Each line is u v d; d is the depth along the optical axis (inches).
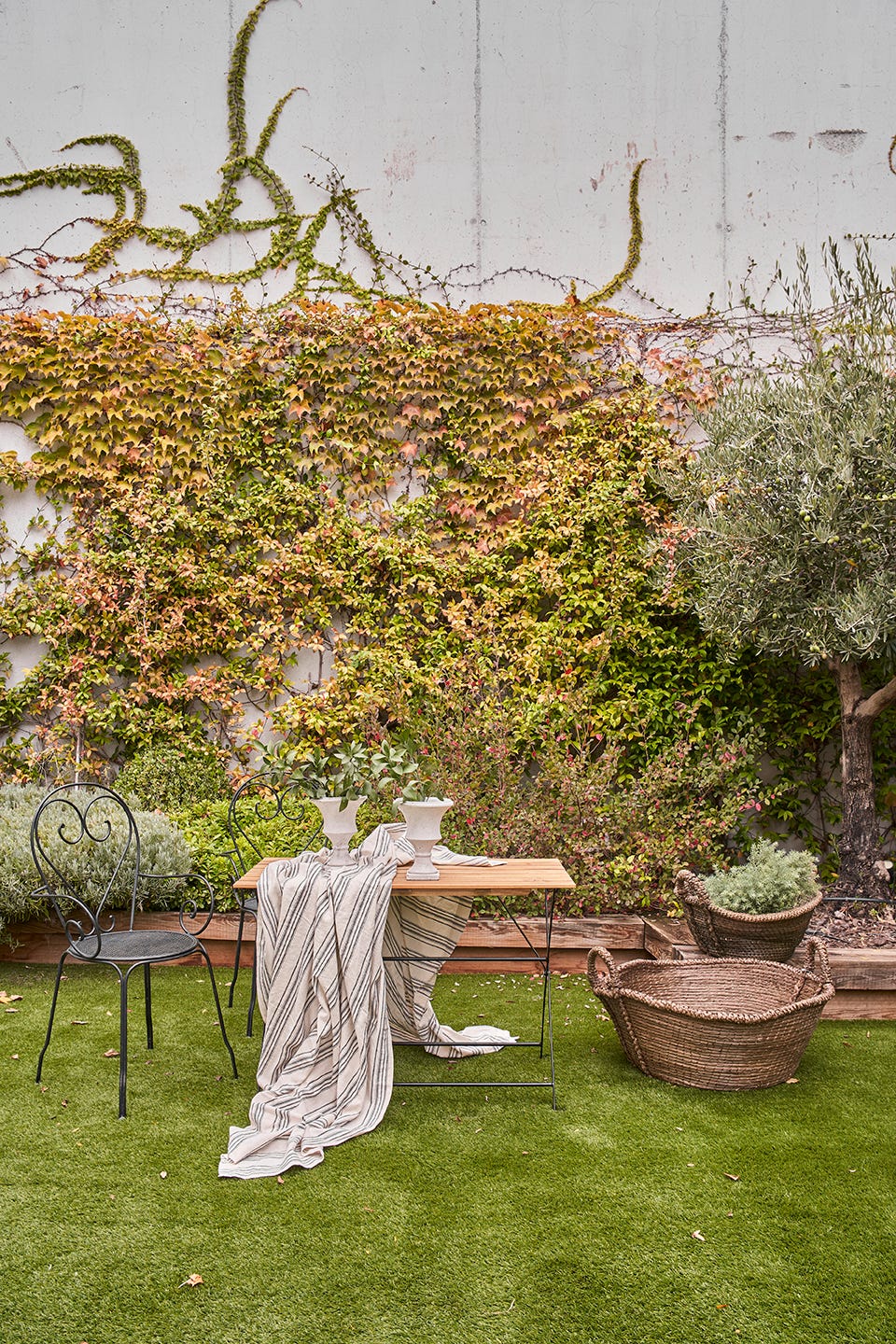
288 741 221.3
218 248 241.4
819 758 219.3
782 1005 134.8
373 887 122.1
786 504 176.9
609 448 220.8
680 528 203.8
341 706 221.0
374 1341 77.4
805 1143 111.5
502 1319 80.2
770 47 240.8
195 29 244.5
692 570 207.5
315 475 227.5
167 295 232.7
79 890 177.2
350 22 242.5
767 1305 82.1
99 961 120.3
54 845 177.0
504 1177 103.3
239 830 194.4
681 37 241.3
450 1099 124.6
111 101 244.2
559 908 190.5
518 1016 156.7
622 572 217.6
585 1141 112.1
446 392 226.5
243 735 225.1
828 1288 84.4
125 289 240.8
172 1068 132.9
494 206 239.8
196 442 227.8
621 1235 92.2
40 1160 106.5
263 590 223.5
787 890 158.7
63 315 225.9
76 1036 144.8
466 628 220.1
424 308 228.5
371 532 223.8
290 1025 120.6
